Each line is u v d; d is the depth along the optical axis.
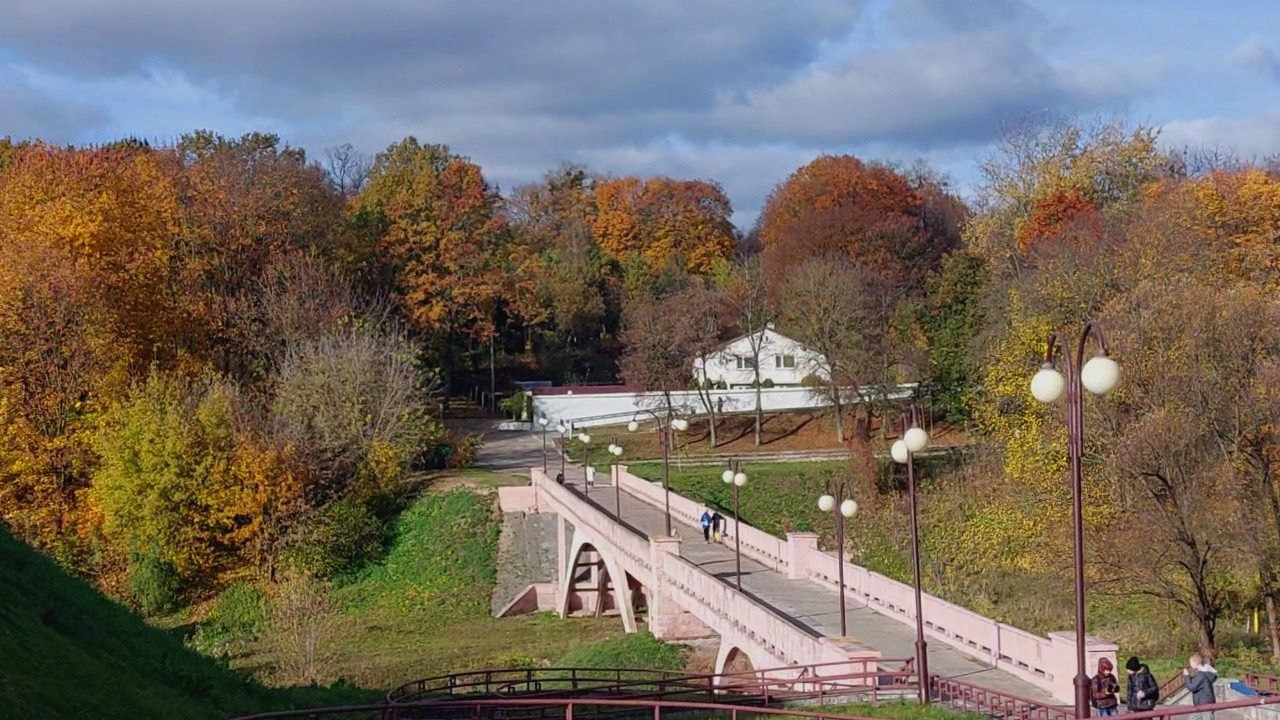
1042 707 23.27
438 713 30.59
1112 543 39.88
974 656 31.70
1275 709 24.62
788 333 86.12
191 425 62.44
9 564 26.58
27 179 68.56
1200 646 36.34
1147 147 81.56
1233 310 40.72
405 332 81.75
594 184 141.12
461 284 93.44
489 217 115.38
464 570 62.81
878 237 94.88
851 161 109.31
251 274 79.12
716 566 47.28
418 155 112.56
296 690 34.19
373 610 59.88
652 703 22.78
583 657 45.81
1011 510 47.06
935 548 54.59
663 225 126.56
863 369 77.19
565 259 121.12
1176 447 38.47
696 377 86.94
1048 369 18.05
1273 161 80.75
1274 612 36.94
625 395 94.62
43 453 60.44
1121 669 33.59
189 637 54.38
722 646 38.03
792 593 41.56
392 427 69.38
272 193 83.38
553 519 66.62
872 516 62.19
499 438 91.06
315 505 65.19
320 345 71.19
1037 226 75.38
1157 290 43.22
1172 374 40.12
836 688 27.58
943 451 73.62
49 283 61.88
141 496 59.94
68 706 20.27
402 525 66.69
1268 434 38.97
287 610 50.22
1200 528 37.69
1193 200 57.56
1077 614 17.94
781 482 69.50
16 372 60.84
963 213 115.06
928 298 85.81
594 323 114.94
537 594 61.34
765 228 117.12
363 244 91.12
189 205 78.31
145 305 68.38
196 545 60.84
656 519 58.56
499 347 112.81
